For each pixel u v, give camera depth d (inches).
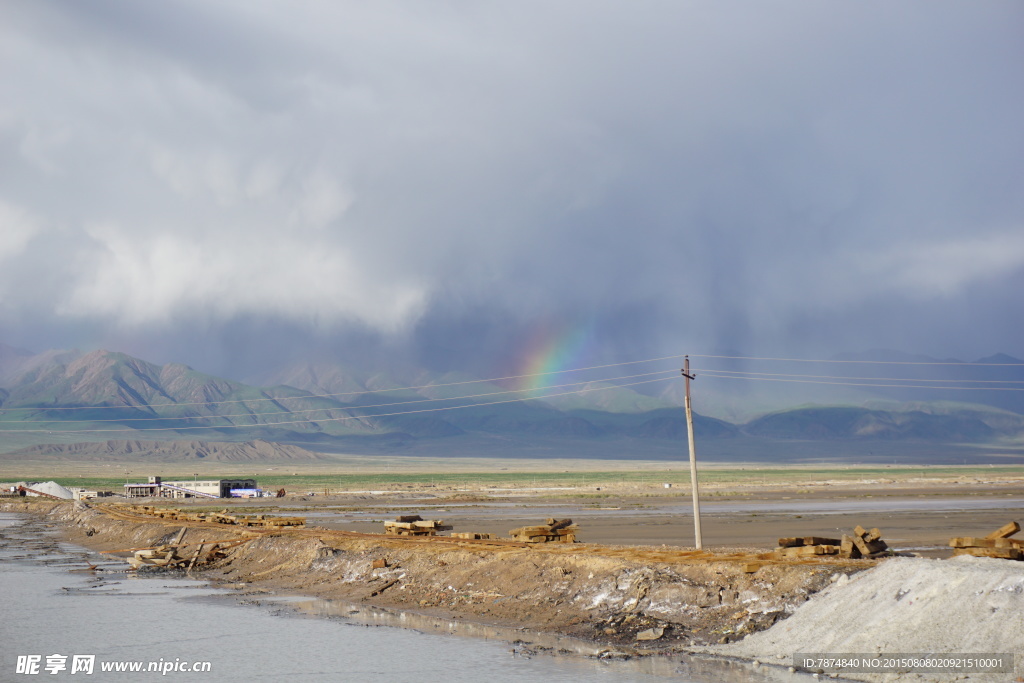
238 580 1932.8
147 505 5349.4
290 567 1957.4
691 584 1284.4
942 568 1056.8
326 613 1472.7
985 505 4116.6
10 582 1909.4
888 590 1073.5
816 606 1128.8
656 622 1222.9
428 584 1612.9
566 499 5777.6
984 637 924.6
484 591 1507.1
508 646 1179.9
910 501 4662.9
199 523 2933.1
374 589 1668.3
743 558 1392.7
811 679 949.8
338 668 1062.4
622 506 4589.1
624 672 1011.9
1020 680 845.2
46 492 6820.9
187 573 2080.5
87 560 2381.9
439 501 5659.5
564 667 1046.4
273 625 1357.0
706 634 1167.6
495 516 3690.9
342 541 2049.7
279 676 1029.2
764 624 1148.5
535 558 1545.3
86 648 1187.9
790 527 2812.5
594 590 1365.7
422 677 1010.1
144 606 1557.6
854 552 1423.5
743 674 984.3
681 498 5674.2
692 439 1702.8
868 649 985.5
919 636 968.9
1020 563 1074.1
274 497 6845.5
